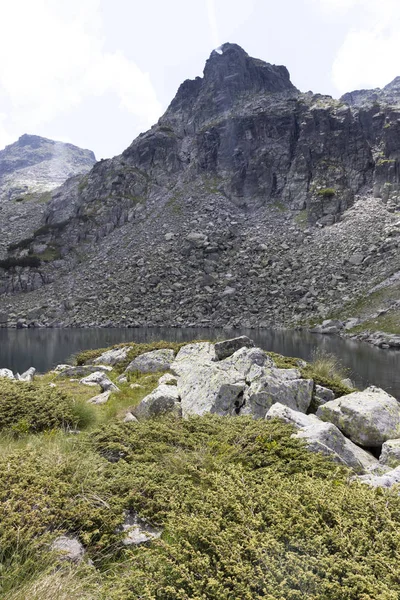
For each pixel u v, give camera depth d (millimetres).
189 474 6488
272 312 70062
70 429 10742
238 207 108562
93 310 81062
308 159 106750
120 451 7668
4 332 67125
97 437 8070
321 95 123875
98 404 14234
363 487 5227
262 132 118625
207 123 136875
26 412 10695
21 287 96875
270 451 7219
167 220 106188
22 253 107312
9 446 8188
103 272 93750
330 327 55844
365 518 4328
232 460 7055
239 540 4062
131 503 5555
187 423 9094
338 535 4062
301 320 64062
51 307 84625
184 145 137000
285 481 5625
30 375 21297
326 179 99375
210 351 19609
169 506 5254
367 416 10266
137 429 8516
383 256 71875
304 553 3889
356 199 93500
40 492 5375
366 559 3656
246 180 112312
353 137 103812
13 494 5207
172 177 125750
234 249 92312
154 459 7176
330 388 15344
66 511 4988
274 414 9477
